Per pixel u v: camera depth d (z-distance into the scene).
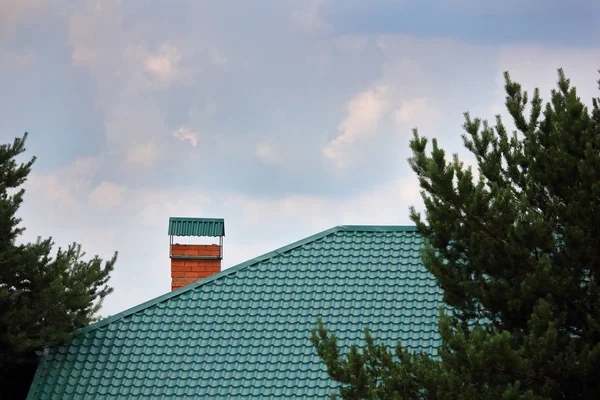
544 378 22.02
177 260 46.09
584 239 23.05
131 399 33.34
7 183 36.00
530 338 21.89
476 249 23.83
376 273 37.72
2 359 34.88
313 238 39.78
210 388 33.53
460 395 21.72
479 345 21.75
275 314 36.28
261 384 33.53
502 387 22.11
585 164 23.41
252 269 38.47
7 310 34.44
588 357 21.75
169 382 33.91
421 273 37.47
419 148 24.70
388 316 35.69
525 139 25.25
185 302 37.22
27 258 34.88
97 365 34.72
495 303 23.62
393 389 22.75
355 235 39.88
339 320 35.72
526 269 23.47
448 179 23.91
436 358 33.50
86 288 36.25
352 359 23.59
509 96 25.61
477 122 25.31
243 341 35.28
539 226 23.12
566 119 24.12
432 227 24.47
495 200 23.50
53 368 34.66
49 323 35.25
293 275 38.00
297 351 34.66
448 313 35.25
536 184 24.80
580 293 23.12
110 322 36.66
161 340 35.66
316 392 32.94
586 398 22.28
